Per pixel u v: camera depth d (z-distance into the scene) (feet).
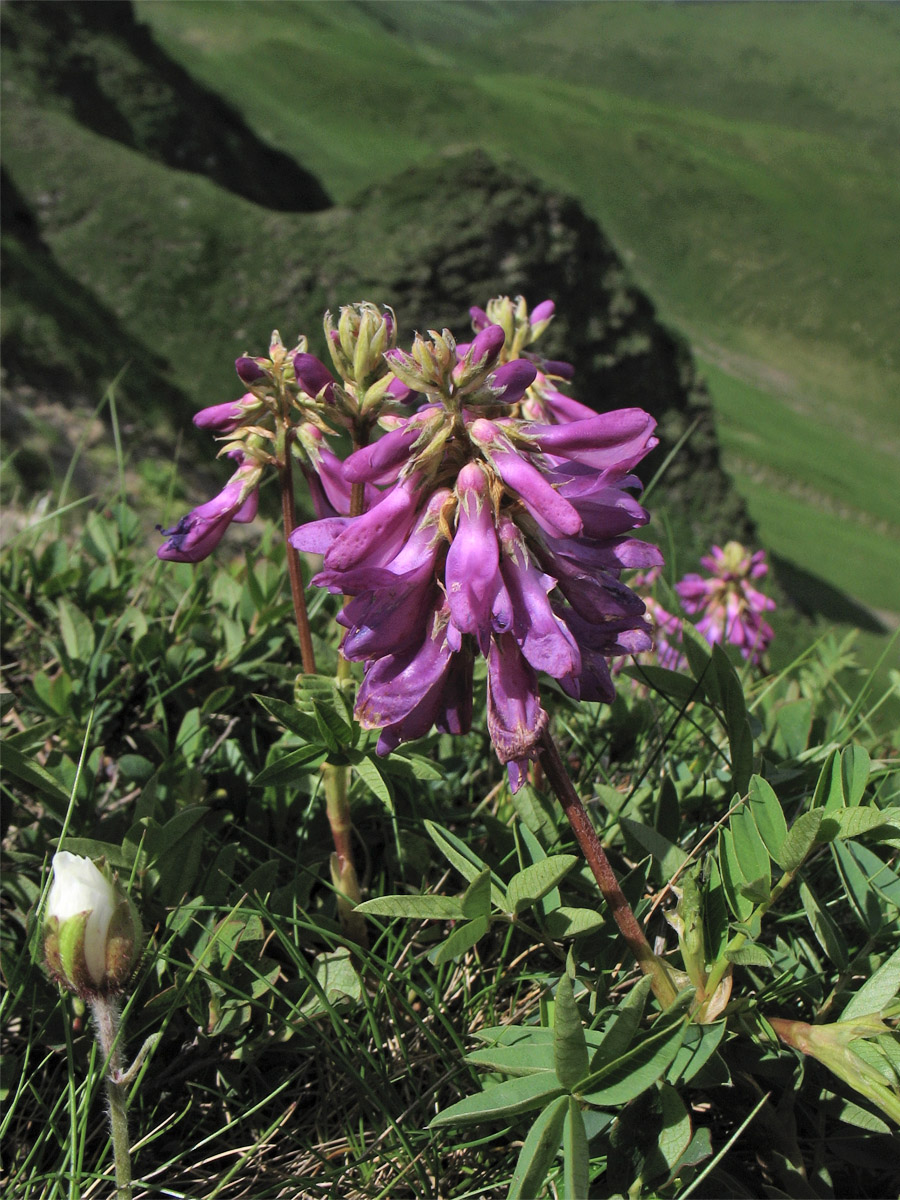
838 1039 0.45
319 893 0.62
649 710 0.73
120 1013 0.51
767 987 0.51
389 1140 0.50
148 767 0.63
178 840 0.54
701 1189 0.46
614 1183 0.44
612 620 0.45
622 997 0.52
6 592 0.84
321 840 0.64
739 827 0.50
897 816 0.47
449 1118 0.42
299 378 0.54
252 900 0.55
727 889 0.50
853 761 0.51
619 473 0.43
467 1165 0.49
